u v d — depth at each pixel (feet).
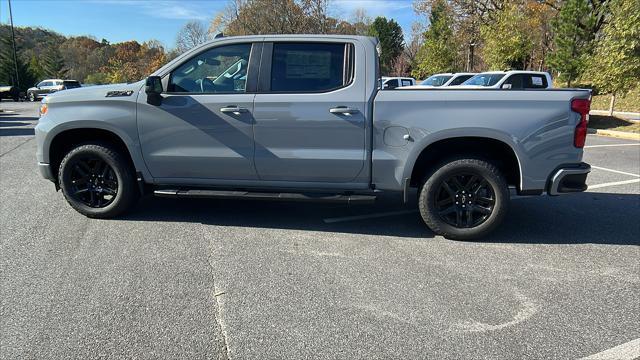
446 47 105.91
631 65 46.03
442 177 14.58
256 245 14.30
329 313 10.27
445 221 14.92
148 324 9.74
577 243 14.82
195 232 15.40
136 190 16.67
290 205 18.89
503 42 78.18
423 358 8.69
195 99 15.02
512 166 14.98
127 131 15.47
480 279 12.05
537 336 9.43
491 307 10.59
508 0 93.09
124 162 16.07
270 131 14.79
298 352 8.85
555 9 93.09
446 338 9.34
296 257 13.38
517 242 14.88
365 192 15.11
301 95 14.62
